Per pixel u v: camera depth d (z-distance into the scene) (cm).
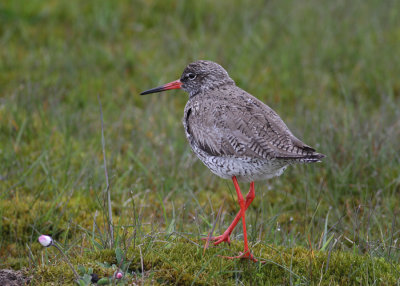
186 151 1311
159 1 1934
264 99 1599
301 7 1967
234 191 1240
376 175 1218
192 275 836
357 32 1855
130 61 1695
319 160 837
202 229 1055
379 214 1098
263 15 1919
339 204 1191
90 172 1216
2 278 828
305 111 1527
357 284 842
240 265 878
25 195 1158
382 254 935
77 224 1073
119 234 964
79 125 1400
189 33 1858
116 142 1360
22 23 1788
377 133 1322
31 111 1404
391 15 1952
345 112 1498
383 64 1736
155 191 1220
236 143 902
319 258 894
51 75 1599
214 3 1944
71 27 1828
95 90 1582
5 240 1066
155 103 1548
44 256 995
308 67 1730
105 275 821
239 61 1702
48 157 1254
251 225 1034
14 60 1662
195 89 1059
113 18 1848
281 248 938
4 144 1312
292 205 1197
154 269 848
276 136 888
